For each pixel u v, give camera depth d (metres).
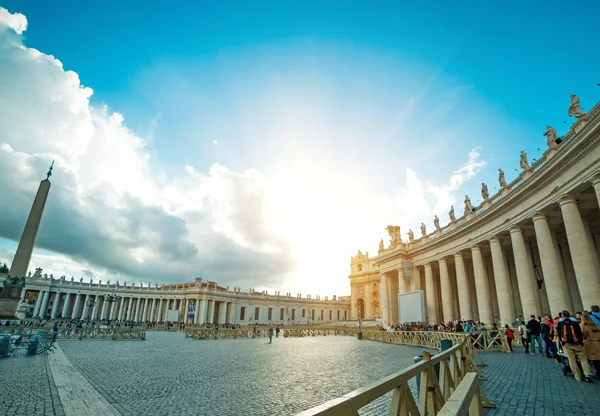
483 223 28.72
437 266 41.06
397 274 49.22
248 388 9.62
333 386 9.94
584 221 21.08
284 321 101.00
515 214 24.19
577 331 9.11
